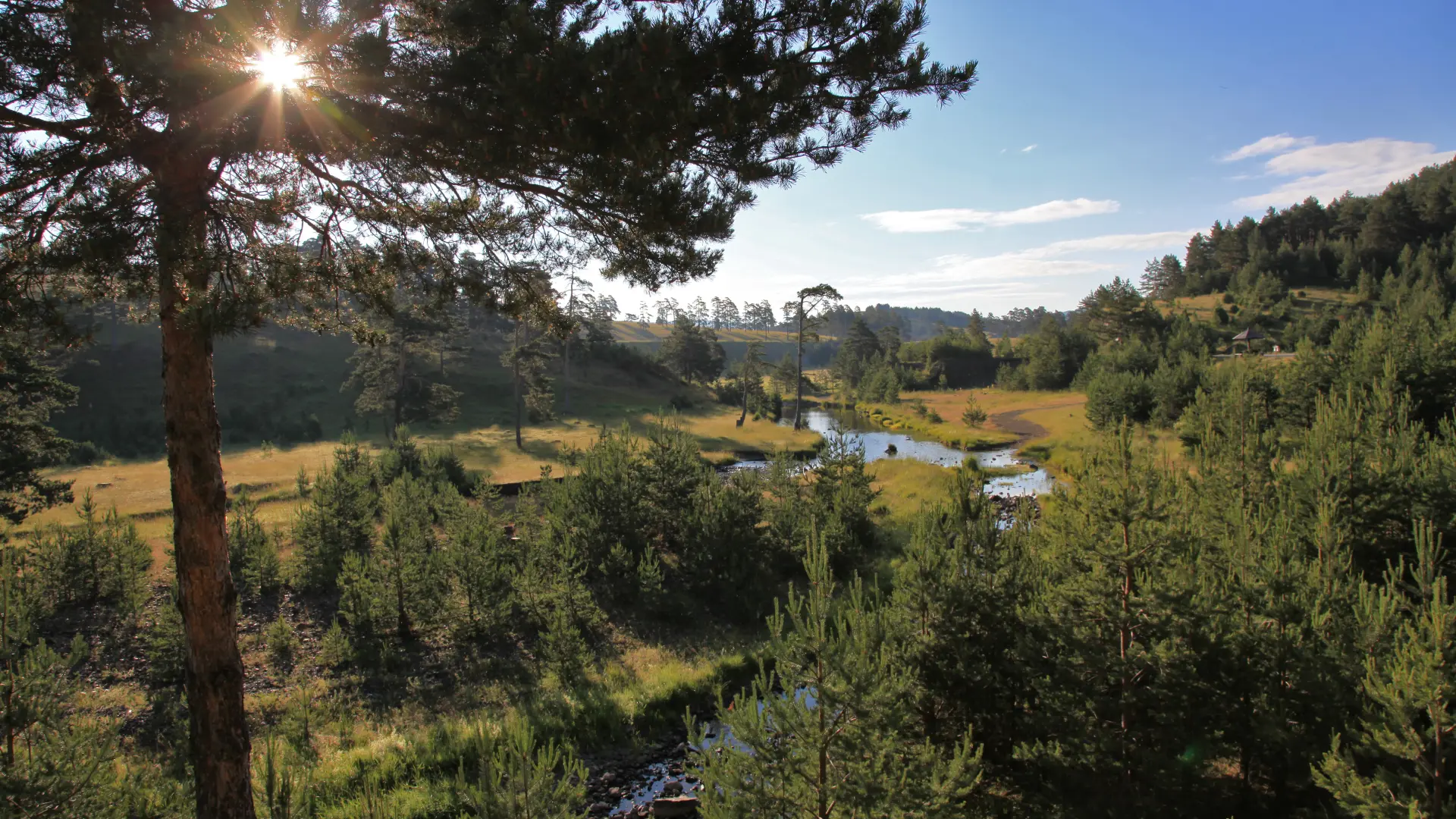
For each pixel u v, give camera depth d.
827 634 7.80
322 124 6.45
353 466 30.94
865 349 116.31
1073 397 76.25
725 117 6.10
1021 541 10.70
